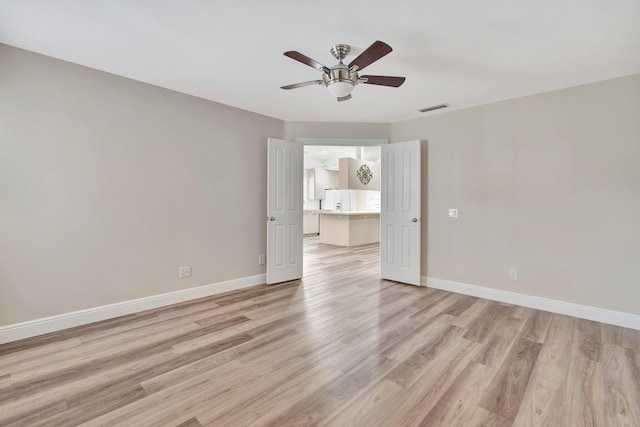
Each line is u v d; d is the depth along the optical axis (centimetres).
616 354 227
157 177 319
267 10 189
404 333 263
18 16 197
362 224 816
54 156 259
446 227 391
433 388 186
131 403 171
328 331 266
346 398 177
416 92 323
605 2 179
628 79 277
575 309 304
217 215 369
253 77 293
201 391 183
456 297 363
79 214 273
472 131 369
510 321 290
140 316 298
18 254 246
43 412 164
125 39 226
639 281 273
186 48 238
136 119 303
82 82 271
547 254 320
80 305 275
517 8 185
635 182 275
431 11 189
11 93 239
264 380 194
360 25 205
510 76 283
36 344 239
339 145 445
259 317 297
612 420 159
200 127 350
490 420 159
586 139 297
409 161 412
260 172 413
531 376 199
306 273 482
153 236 318
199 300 347
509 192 343
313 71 280
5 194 239
